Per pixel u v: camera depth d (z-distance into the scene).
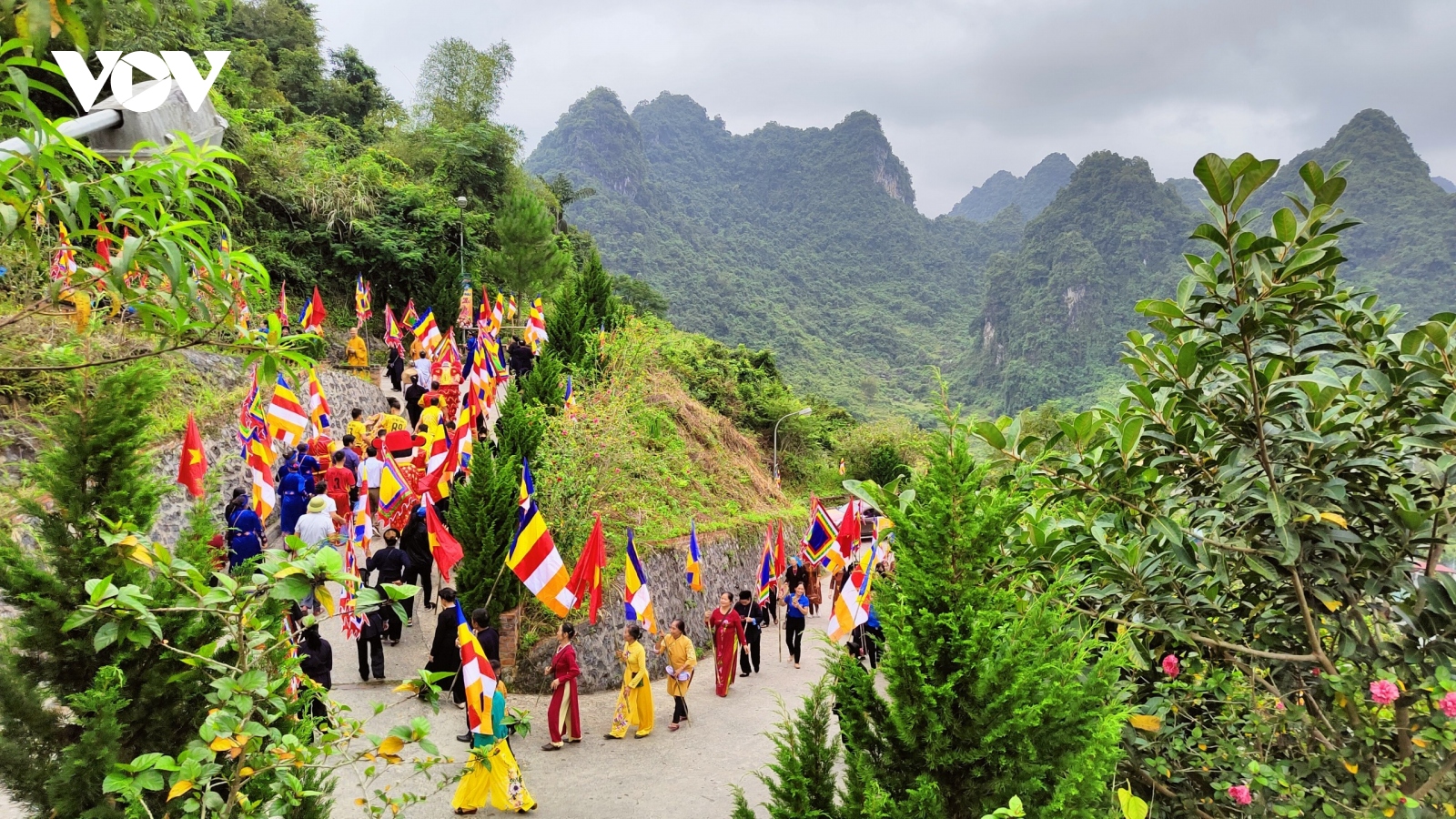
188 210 3.01
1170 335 5.07
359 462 14.02
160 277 3.14
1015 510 4.39
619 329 23.55
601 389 18.88
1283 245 4.66
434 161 37.28
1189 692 5.29
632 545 10.86
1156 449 5.38
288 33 42.47
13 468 8.17
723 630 13.13
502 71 43.41
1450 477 4.62
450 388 17.81
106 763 3.28
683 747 10.16
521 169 41.38
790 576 15.51
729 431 30.52
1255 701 4.91
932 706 3.87
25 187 2.57
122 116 3.05
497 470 12.34
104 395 3.81
